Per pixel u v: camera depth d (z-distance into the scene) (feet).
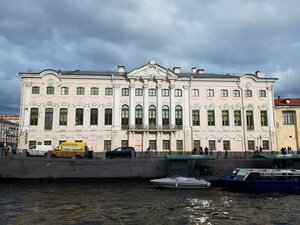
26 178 107.24
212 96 159.43
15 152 117.91
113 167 111.65
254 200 77.82
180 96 157.69
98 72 165.58
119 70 166.71
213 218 58.13
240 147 155.74
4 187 95.66
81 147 123.03
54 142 146.51
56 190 90.48
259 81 161.79
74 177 109.29
